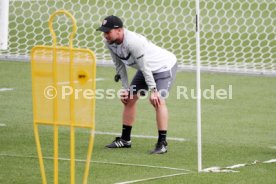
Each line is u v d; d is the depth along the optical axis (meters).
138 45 26.72
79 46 54.28
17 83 43.12
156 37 56.72
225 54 51.62
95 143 29.48
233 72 46.34
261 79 45.00
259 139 30.45
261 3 61.81
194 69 47.22
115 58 27.92
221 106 37.59
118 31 26.72
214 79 44.78
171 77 28.28
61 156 27.06
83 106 20.23
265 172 24.59
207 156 27.34
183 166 25.67
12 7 63.16
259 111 36.38
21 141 29.47
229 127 32.81
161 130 27.77
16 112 35.50
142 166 25.61
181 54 51.97
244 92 41.16
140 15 60.78
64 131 31.53
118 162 26.23
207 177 23.83
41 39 55.78
